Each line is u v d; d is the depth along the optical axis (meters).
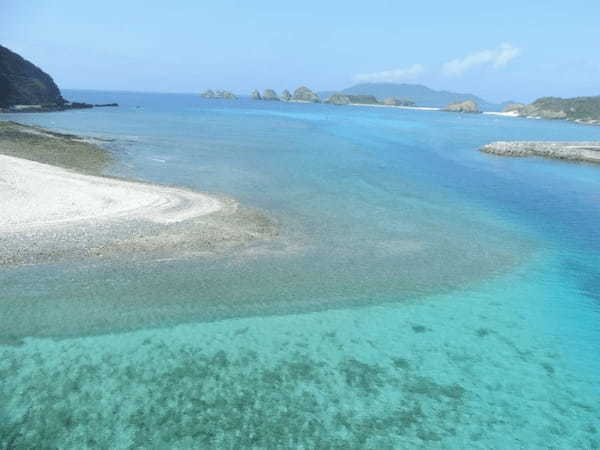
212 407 12.67
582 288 21.16
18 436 11.32
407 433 12.15
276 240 24.56
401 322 17.61
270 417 12.43
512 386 14.22
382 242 25.58
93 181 32.91
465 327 17.48
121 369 14.00
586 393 14.04
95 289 18.17
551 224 30.84
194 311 17.31
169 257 21.34
